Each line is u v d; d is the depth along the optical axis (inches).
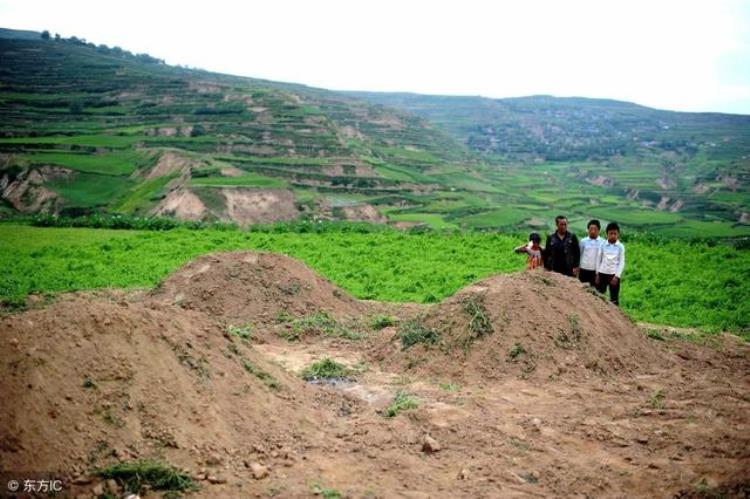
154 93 5605.3
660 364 441.4
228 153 4197.8
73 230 1228.5
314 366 420.2
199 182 2955.2
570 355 414.6
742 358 472.1
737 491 254.8
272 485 256.4
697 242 1046.4
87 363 282.4
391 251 965.8
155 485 248.4
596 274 532.4
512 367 401.7
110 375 282.5
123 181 3348.9
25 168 3221.0
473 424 321.4
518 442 303.3
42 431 251.9
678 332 551.5
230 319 534.3
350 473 270.7
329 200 3378.4
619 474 274.1
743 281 726.5
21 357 270.7
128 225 1298.0
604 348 430.0
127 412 273.1
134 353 296.4
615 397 364.8
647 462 283.3
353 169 4192.9
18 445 245.1
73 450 252.4
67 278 729.6
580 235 1278.3
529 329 422.3
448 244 1040.2
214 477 257.0
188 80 6161.4
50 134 4116.6
